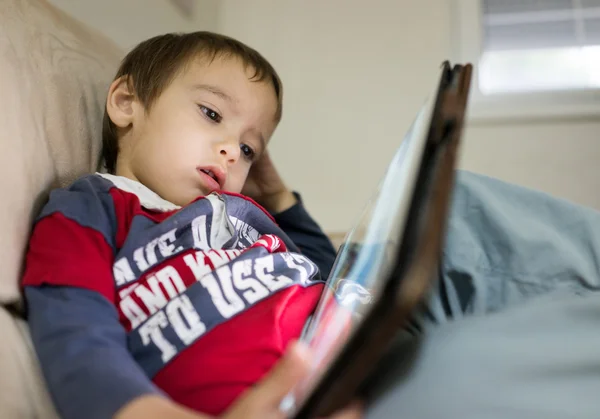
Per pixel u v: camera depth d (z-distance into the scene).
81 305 0.52
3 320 0.54
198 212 0.69
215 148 0.81
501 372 0.43
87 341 0.47
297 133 1.98
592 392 0.41
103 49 0.99
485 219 0.62
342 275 0.70
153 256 0.62
